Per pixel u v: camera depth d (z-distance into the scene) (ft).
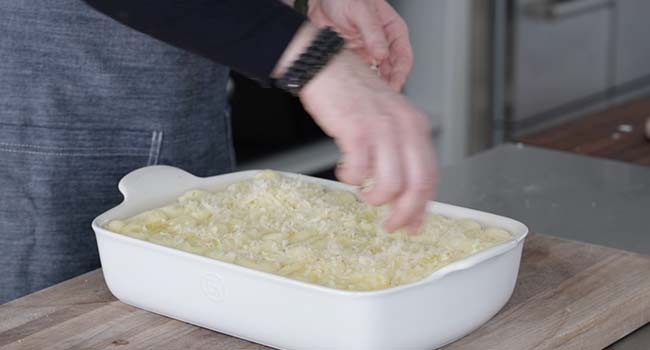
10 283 4.54
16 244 4.50
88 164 4.46
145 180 3.89
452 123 9.23
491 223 3.64
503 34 9.20
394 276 3.17
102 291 3.68
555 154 5.41
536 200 4.76
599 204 4.71
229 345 3.26
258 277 3.07
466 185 4.97
